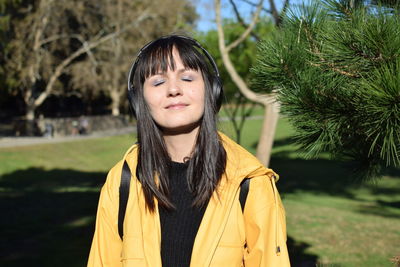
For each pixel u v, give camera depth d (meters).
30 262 5.48
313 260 5.88
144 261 1.71
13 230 7.07
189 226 1.74
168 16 33.44
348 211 9.97
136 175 1.81
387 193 13.90
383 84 1.62
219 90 1.87
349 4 1.93
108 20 34.88
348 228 7.95
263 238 1.69
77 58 38.06
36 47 33.25
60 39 35.16
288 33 2.06
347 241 6.98
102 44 35.50
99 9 34.34
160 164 1.79
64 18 33.53
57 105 53.12
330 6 1.95
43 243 6.36
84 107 54.53
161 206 1.75
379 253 6.26
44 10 32.28
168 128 1.78
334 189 14.58
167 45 1.79
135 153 1.88
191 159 1.77
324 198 12.57
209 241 1.67
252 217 1.70
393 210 10.52
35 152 25.53
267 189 1.74
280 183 15.83
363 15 1.76
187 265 1.71
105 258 1.87
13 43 32.47
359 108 1.79
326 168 19.23
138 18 33.88
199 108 1.77
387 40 1.62
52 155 25.34
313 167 19.55
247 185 1.73
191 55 1.79
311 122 1.99
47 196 10.55
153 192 1.75
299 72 2.00
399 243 6.91
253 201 1.71
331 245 6.73
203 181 1.72
